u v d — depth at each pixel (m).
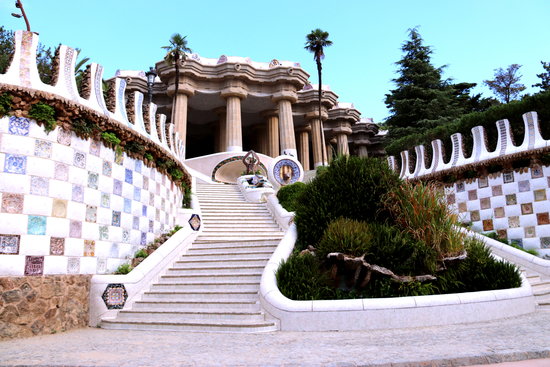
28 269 8.19
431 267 9.51
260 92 39.31
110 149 10.48
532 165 14.16
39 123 8.79
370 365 4.75
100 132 10.09
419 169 18.03
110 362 5.21
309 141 50.75
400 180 11.70
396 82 41.62
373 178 11.70
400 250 9.63
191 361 5.18
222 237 14.80
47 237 8.58
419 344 5.95
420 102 38.41
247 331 7.86
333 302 8.07
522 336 6.25
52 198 8.80
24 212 8.33
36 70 8.95
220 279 10.50
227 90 37.47
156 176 12.62
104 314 9.26
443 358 4.89
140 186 11.59
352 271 9.34
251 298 9.36
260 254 11.70
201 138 49.94
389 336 6.87
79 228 9.28
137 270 10.24
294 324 8.05
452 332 7.00
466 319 8.35
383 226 10.35
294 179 26.30
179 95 36.91
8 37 21.14
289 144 38.16
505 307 8.90
